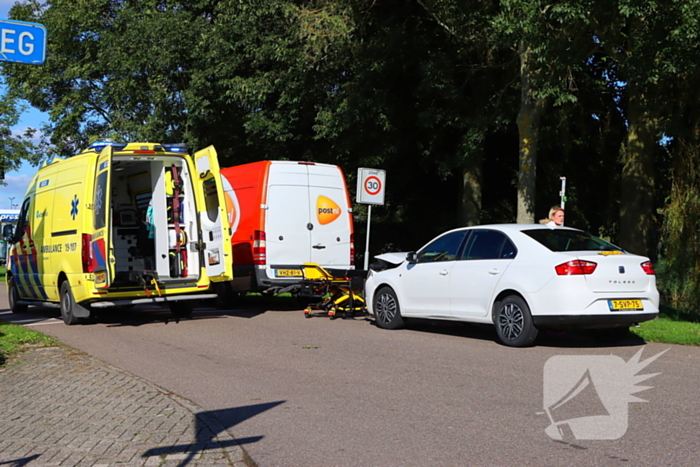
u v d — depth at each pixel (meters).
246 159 26.38
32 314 15.84
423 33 19.88
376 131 21.16
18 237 15.88
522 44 15.72
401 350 9.62
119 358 9.36
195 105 22.95
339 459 5.00
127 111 26.66
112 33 26.97
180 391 7.29
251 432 5.73
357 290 13.59
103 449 5.15
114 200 14.49
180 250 13.65
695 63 12.86
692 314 14.48
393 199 24.98
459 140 20.72
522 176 16.03
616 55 14.70
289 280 15.00
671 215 16.94
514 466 4.76
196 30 23.91
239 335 11.35
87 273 12.44
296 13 19.11
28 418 6.04
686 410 6.16
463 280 10.35
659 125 17.09
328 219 15.59
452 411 6.28
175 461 4.89
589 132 22.42
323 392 7.12
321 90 22.11
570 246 9.59
